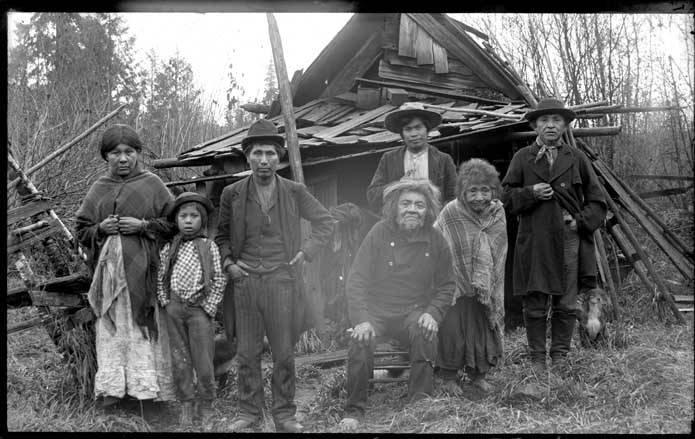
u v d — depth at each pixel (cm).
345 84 911
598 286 646
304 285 420
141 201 441
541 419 406
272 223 413
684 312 681
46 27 1039
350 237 672
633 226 959
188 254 430
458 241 458
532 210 485
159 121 1145
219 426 410
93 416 420
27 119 882
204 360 424
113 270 423
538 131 499
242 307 407
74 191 880
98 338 422
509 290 700
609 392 441
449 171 525
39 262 487
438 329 446
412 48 862
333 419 424
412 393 425
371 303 440
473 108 791
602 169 761
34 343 578
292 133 648
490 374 501
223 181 810
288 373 407
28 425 400
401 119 523
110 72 1108
